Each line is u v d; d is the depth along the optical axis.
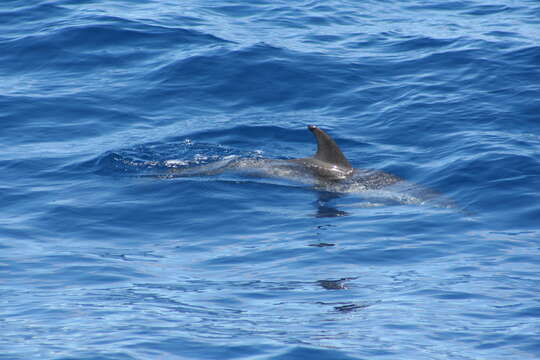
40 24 73.75
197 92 63.03
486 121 55.91
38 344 28.53
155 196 45.91
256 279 35.50
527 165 47.84
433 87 62.34
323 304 32.62
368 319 30.97
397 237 40.06
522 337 29.05
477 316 30.97
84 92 62.53
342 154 49.75
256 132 56.69
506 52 67.44
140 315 31.31
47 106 59.94
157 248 39.47
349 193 46.84
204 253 38.81
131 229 41.88
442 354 28.00
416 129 55.91
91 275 35.84
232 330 29.94
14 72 66.19
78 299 33.03
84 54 68.75
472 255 37.38
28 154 52.34
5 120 57.56
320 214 43.75
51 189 46.97
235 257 38.22
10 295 33.47
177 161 51.53
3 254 38.03
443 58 67.50
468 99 59.66
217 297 33.44
